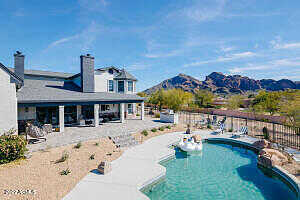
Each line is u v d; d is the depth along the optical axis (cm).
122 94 2484
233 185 902
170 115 2341
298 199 753
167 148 1371
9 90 1250
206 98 5534
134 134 1653
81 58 2105
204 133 1944
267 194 819
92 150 1191
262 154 1177
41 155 1033
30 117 1816
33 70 2645
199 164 1174
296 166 1012
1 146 896
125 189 756
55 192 710
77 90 2144
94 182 814
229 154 1379
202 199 773
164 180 948
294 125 1905
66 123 2081
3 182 734
